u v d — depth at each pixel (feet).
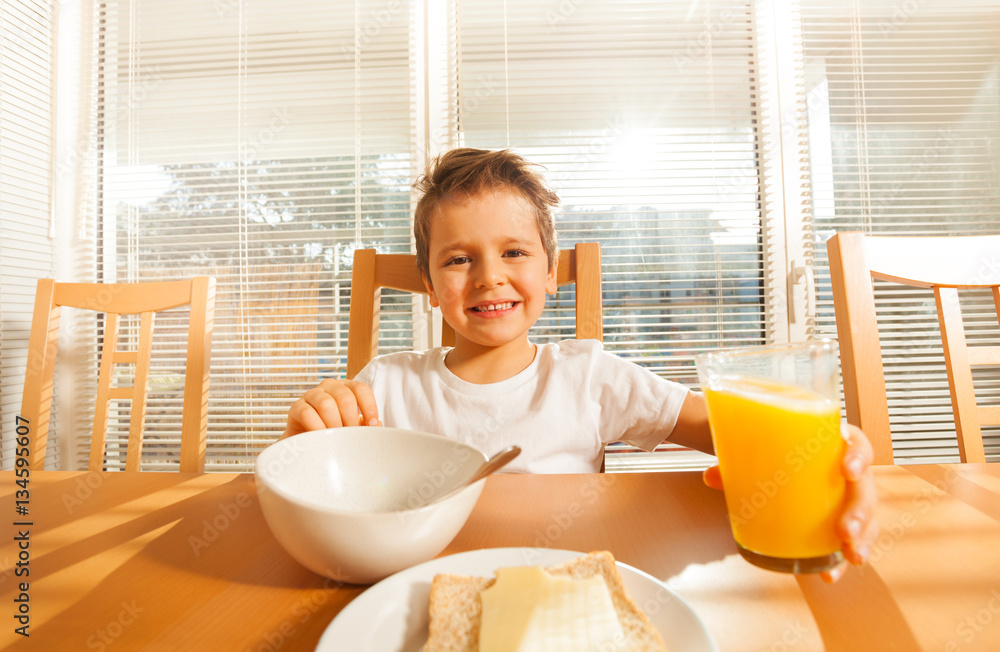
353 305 3.28
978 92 4.92
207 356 3.07
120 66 5.37
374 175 5.14
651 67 5.05
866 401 2.37
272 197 5.23
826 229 4.96
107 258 5.38
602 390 2.84
